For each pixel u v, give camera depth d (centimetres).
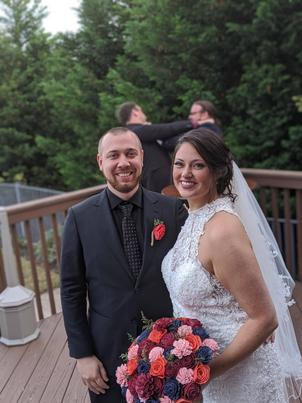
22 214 338
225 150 136
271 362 149
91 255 171
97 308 174
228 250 124
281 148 645
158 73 727
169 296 172
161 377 122
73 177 964
